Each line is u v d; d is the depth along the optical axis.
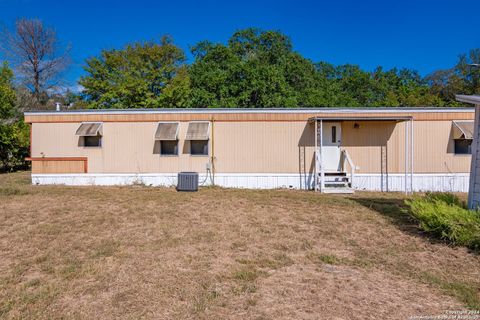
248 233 6.00
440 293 3.58
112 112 12.16
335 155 11.86
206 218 7.17
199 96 22.92
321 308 3.26
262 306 3.31
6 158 19.42
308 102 25.25
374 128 11.77
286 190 11.52
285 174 11.91
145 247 5.19
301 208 8.27
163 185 12.12
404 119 10.92
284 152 11.89
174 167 12.13
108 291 3.66
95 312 3.21
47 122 12.34
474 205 6.18
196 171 12.08
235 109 11.94
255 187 11.96
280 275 4.11
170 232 6.06
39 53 29.73
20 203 8.76
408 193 11.09
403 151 11.67
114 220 6.95
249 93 22.31
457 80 30.44
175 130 11.70
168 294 3.58
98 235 5.86
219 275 4.09
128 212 7.72
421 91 33.28
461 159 11.55
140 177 12.18
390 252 4.95
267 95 22.41
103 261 4.57
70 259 4.64
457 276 4.04
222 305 3.33
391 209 8.12
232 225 6.57
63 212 7.69
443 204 6.01
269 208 8.25
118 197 9.76
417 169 11.64
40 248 5.14
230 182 12.02
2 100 18.20
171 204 8.73
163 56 30.31
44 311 3.23
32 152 12.39
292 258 4.74
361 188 11.74
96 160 12.28
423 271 4.20
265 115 11.91
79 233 5.97
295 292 3.62
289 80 26.62
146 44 30.67
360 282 3.88
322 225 6.58
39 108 27.11
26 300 3.43
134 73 26.95
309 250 5.09
